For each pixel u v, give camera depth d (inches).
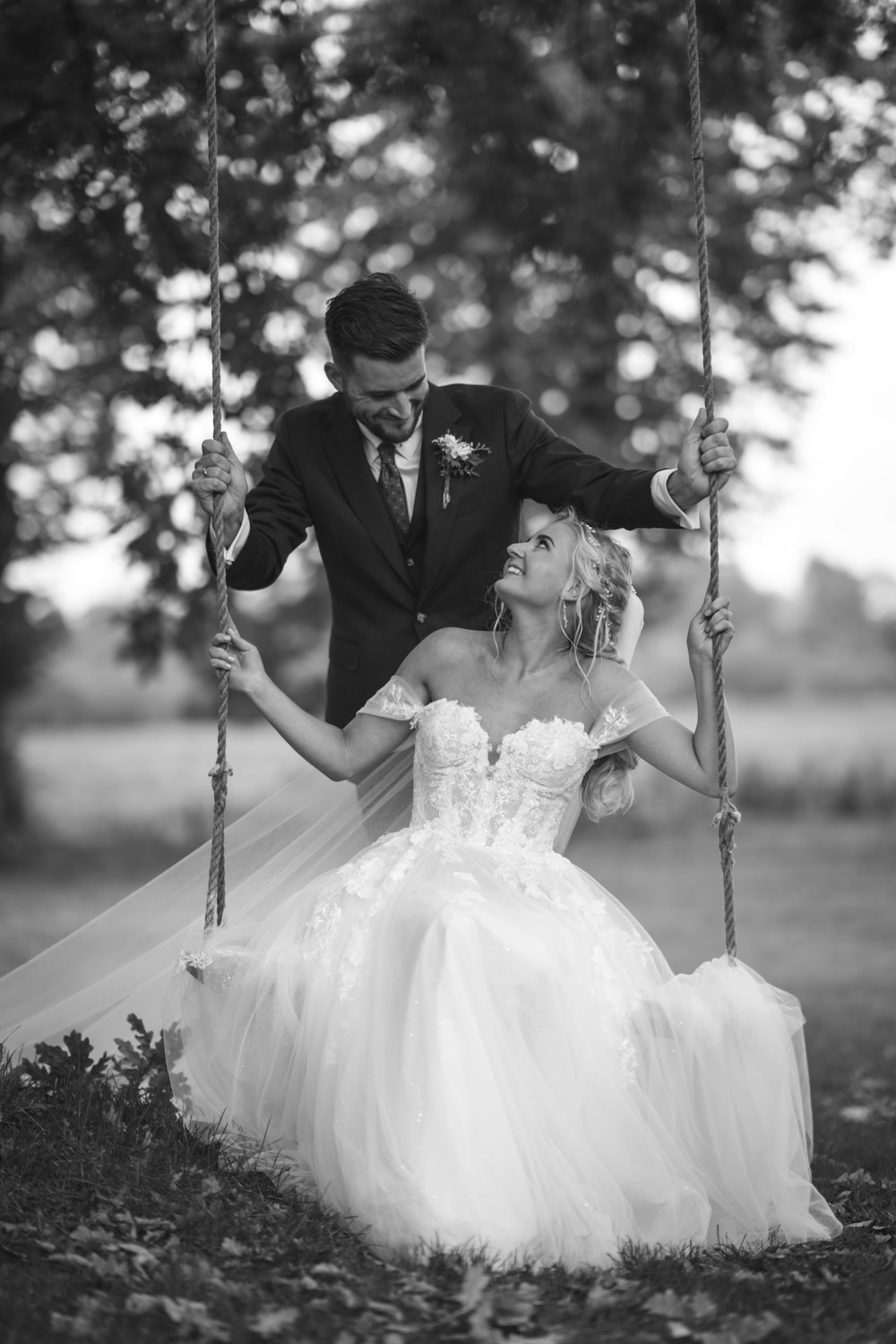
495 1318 125.5
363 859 172.7
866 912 647.8
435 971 152.6
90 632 1330.0
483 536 192.1
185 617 423.8
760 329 578.9
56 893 690.2
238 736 1220.5
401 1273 137.0
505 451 194.7
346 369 179.0
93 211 331.3
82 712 1339.8
